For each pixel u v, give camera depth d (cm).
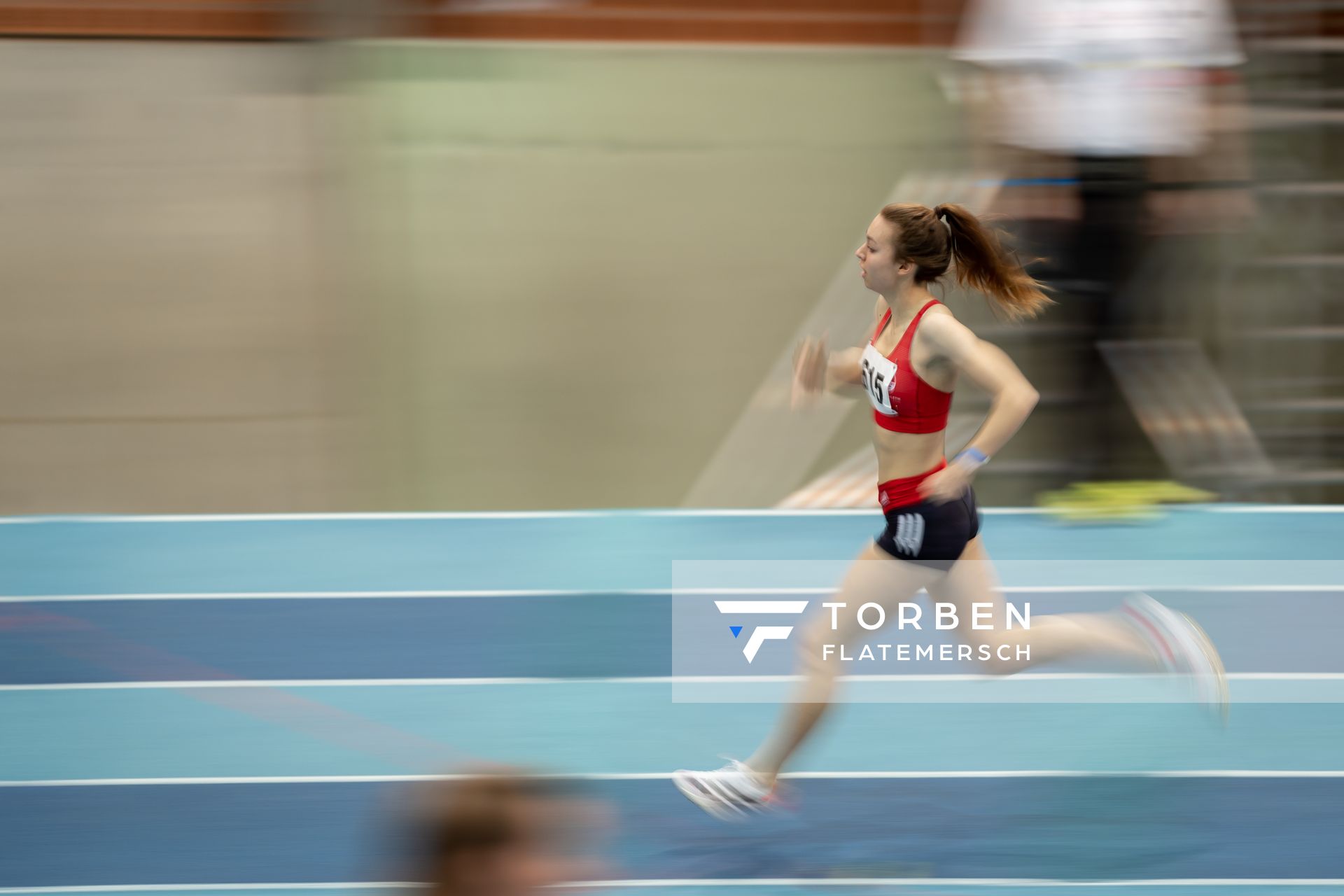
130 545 2306
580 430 2730
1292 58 2667
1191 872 1277
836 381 1416
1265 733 1586
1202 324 2686
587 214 2775
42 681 1731
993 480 2547
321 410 2714
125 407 2672
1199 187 2434
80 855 1310
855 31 2828
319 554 2252
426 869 596
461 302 2752
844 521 2402
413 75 2731
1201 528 2334
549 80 2770
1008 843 1334
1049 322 2531
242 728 1595
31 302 2653
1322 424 2722
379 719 1623
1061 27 2297
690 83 2791
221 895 1238
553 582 2105
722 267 2792
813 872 1277
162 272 2683
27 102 2642
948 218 1334
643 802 1421
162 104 2672
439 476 2638
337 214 2727
